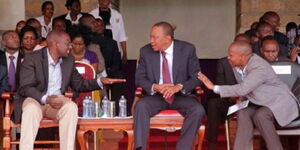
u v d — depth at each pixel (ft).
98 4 35.22
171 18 40.29
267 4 37.63
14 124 21.76
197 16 40.34
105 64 29.53
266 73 21.62
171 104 22.04
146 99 21.91
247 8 37.70
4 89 22.86
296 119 21.76
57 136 24.50
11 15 31.73
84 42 27.37
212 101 24.50
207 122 24.57
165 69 22.81
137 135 21.40
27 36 25.98
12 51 25.00
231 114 22.48
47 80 22.34
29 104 21.30
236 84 23.56
